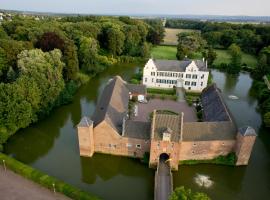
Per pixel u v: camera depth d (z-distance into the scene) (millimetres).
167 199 45875
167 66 102188
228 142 55656
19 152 60500
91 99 90750
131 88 86125
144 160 56062
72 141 65062
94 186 50969
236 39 177625
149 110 81062
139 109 81312
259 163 58750
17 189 46875
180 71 100250
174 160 53562
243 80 119125
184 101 89688
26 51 80812
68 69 94938
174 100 90188
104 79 112562
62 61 94250
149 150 55844
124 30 154250
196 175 53844
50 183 47531
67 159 58094
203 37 194000
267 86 101562
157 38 184000
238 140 54500
